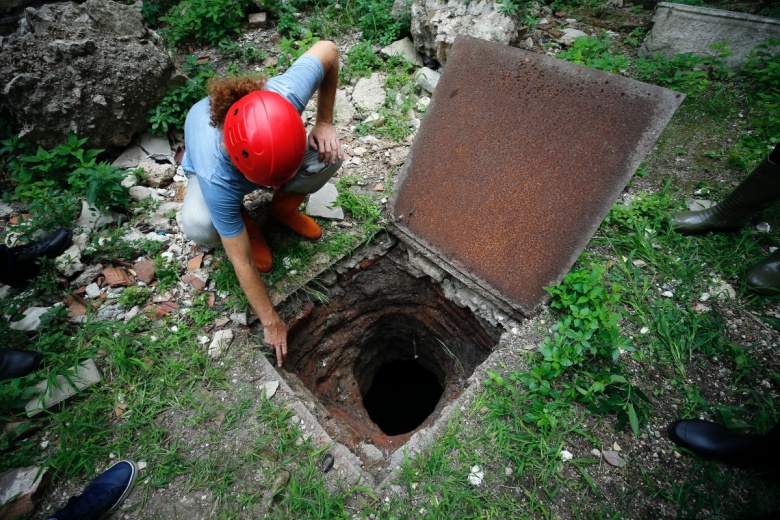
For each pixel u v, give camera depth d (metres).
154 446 1.72
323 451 1.71
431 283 2.60
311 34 3.33
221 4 3.36
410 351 3.28
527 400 1.81
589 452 1.67
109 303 2.15
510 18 2.99
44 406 1.76
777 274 2.02
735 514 1.49
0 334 1.92
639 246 2.24
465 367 2.63
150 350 1.96
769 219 2.34
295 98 1.68
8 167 2.62
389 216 2.50
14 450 1.72
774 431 1.41
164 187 2.67
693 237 2.31
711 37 3.21
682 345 1.91
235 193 1.60
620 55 3.43
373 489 1.63
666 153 2.75
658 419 1.74
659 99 1.67
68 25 2.52
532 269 2.08
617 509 1.54
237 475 1.66
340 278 2.50
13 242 2.36
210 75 3.03
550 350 1.84
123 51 2.57
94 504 1.52
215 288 2.20
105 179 2.32
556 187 1.96
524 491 1.59
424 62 3.38
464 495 1.57
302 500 1.57
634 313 2.03
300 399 1.93
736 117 2.89
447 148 2.27
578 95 1.87
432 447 1.72
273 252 2.33
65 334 2.04
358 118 3.03
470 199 2.21
